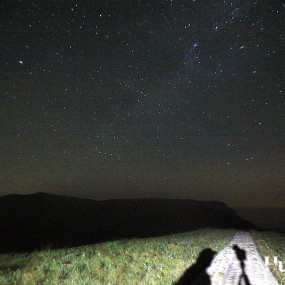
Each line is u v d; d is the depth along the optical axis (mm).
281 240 31375
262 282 10398
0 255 13094
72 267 10180
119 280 9594
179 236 25406
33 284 8227
